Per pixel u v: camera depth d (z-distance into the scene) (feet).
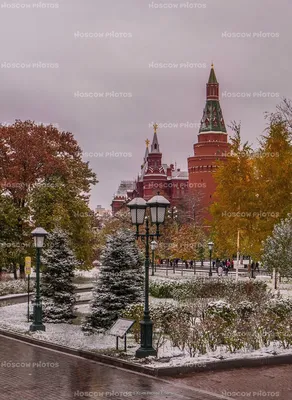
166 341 64.34
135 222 60.23
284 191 135.74
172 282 114.93
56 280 92.38
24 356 60.39
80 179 176.65
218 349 59.88
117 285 77.87
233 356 55.31
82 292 138.00
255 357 54.90
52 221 153.89
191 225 285.84
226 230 145.28
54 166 162.71
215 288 107.86
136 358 55.83
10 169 158.61
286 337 60.59
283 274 109.40
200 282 112.68
